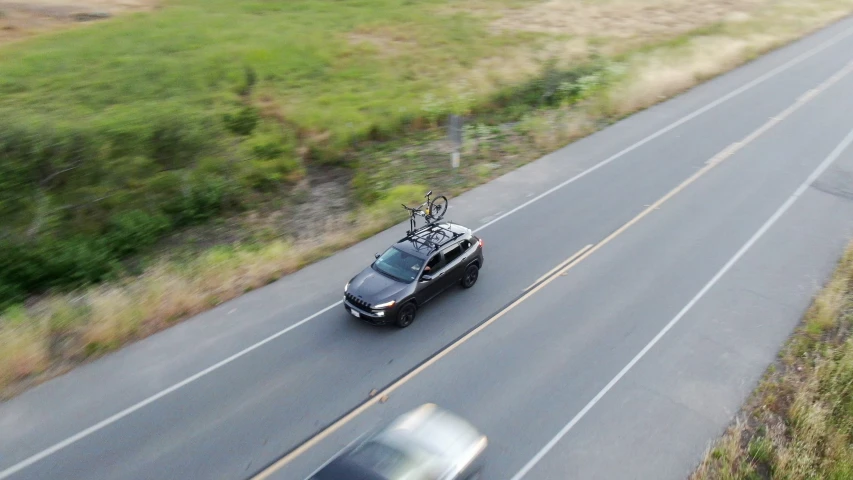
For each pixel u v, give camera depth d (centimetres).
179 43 3684
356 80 3397
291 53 3681
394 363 1273
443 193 2111
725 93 3072
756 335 1327
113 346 1336
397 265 1437
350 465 898
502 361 1270
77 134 2239
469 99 3045
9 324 1398
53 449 1070
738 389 1172
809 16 4788
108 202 2105
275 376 1241
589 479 988
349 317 1436
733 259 1634
